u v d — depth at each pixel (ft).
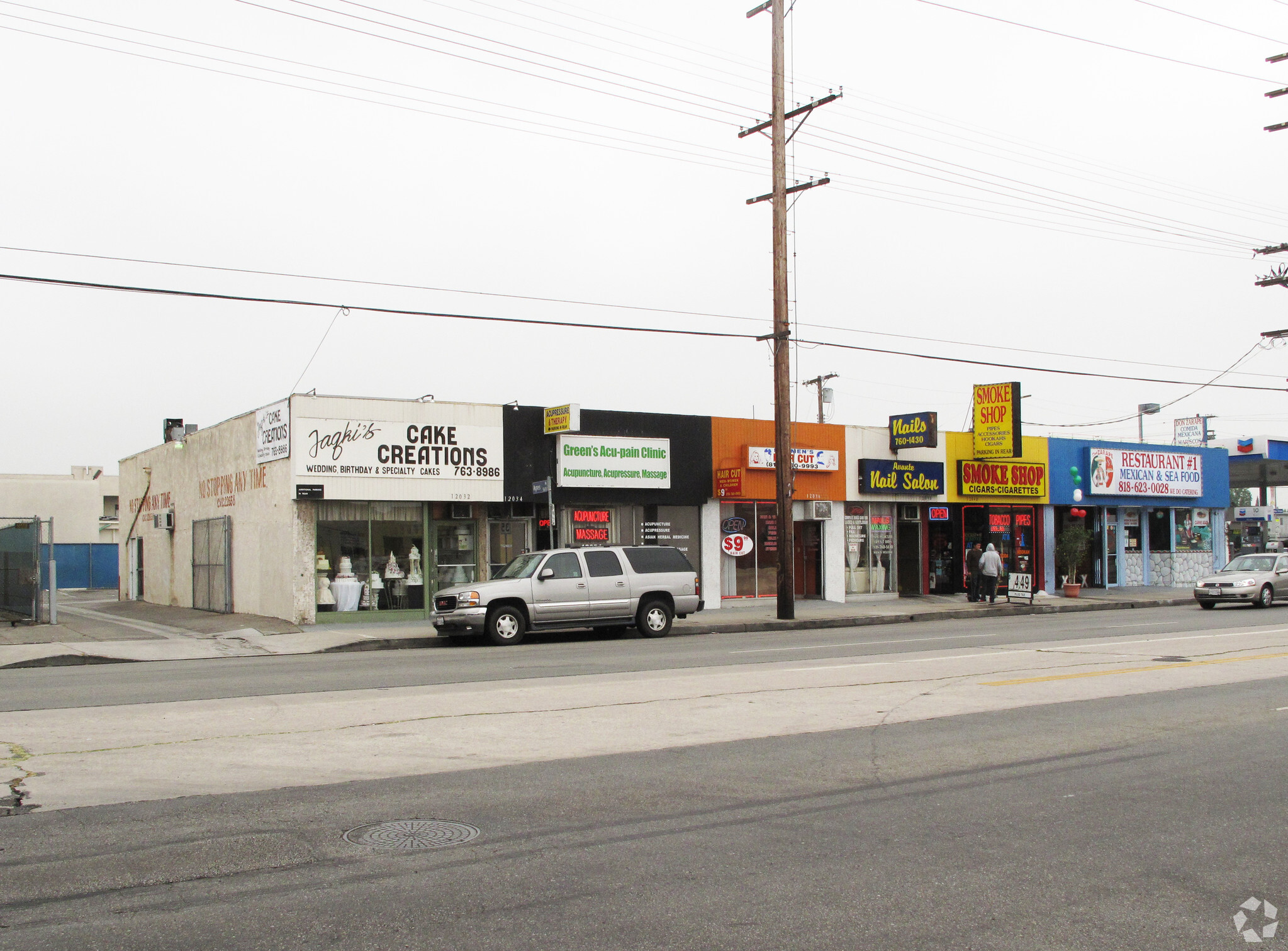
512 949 15.02
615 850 19.70
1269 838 20.86
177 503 99.19
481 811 22.35
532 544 81.82
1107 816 22.39
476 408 78.69
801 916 16.40
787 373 79.51
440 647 63.82
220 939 15.33
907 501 100.42
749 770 26.32
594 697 37.91
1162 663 48.14
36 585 74.69
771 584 92.84
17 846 19.72
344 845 19.86
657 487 85.56
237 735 30.66
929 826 21.50
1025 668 46.29
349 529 75.31
